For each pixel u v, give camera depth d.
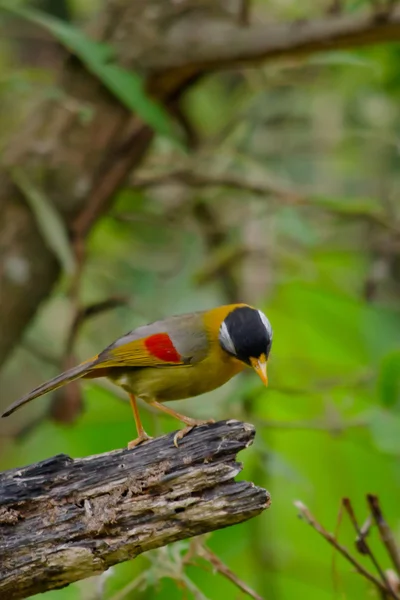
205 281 13.48
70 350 11.16
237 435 6.56
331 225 14.78
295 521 12.55
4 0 10.32
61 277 11.77
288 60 11.04
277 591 11.57
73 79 10.95
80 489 6.46
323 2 12.70
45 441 13.51
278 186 12.88
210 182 12.92
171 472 6.46
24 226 10.68
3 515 6.39
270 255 13.59
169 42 10.58
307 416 12.95
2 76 12.09
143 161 12.30
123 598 9.05
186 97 13.89
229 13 10.77
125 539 6.42
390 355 10.50
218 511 6.39
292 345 13.49
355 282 15.20
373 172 15.10
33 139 10.80
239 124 13.84
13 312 10.71
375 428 10.35
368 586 8.79
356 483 12.77
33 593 6.53
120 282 14.46
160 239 15.14
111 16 10.79
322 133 14.73
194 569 11.30
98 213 11.02
